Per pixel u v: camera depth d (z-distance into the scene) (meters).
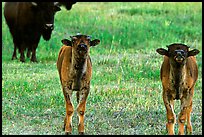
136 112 23.92
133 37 43.97
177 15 50.44
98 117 23.14
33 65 35.62
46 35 38.41
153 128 21.58
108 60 35.78
